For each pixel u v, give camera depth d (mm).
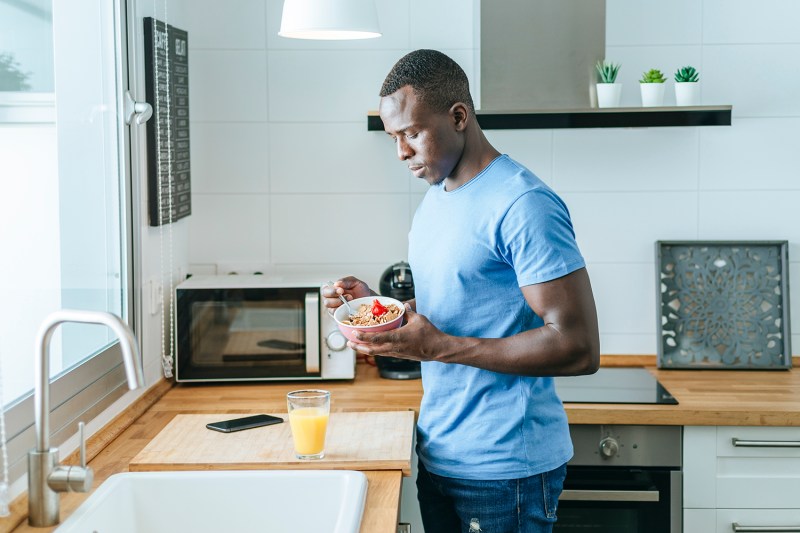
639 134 2957
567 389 2643
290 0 2275
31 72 1724
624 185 2977
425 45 2951
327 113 2984
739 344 2941
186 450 1882
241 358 2643
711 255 2961
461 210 1799
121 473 1731
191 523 1715
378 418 2150
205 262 3035
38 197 1761
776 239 2971
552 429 1875
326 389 2607
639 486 2469
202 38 2953
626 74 2939
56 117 1857
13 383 1646
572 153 2969
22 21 1681
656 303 2945
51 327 1400
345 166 3004
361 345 1770
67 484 1458
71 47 1945
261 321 2637
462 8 2934
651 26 2920
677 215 2980
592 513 2514
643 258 2994
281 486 1715
